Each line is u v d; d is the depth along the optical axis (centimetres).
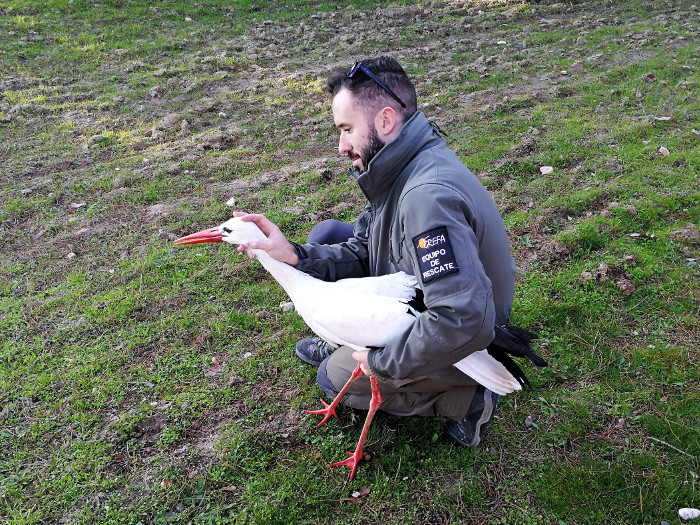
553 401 321
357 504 273
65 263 447
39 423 311
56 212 511
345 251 319
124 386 336
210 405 321
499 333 267
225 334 375
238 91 769
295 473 285
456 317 227
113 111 708
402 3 1165
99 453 294
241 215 301
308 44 951
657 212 480
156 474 283
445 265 226
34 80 777
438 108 718
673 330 366
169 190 546
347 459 289
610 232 459
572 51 916
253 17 1072
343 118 257
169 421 314
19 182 555
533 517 264
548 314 379
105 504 270
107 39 927
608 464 285
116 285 423
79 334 377
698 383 326
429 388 280
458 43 962
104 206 518
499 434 305
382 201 272
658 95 732
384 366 252
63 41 909
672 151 586
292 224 487
